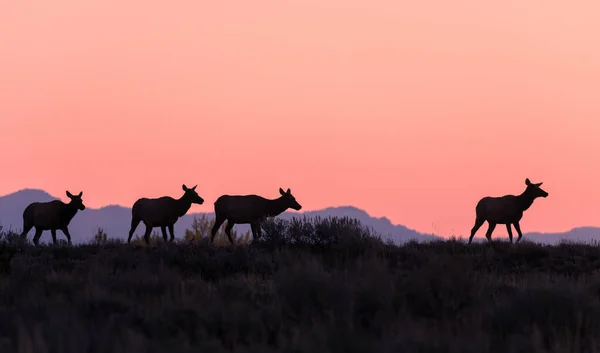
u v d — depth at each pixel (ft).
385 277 162.81
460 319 148.36
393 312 145.28
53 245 387.96
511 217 450.30
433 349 119.96
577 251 346.95
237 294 168.86
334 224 359.87
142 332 132.05
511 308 147.95
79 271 240.73
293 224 363.56
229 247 358.23
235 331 131.03
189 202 437.17
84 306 152.46
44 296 166.30
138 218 436.76
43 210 442.50
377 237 368.07
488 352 123.03
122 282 189.88
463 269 168.55
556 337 132.98
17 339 121.60
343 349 120.26
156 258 290.97
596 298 159.53
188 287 179.63
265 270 269.44
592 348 130.11
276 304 155.02
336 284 151.94
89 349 121.08
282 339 123.95
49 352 117.60
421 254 323.78
